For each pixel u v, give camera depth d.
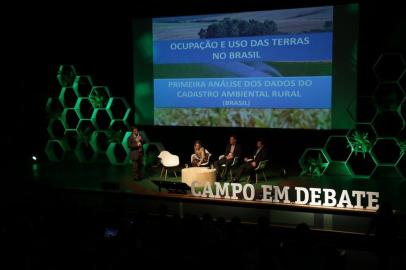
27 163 11.44
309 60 9.38
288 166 10.25
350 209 6.97
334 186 8.38
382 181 8.75
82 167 10.81
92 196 8.63
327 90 9.30
